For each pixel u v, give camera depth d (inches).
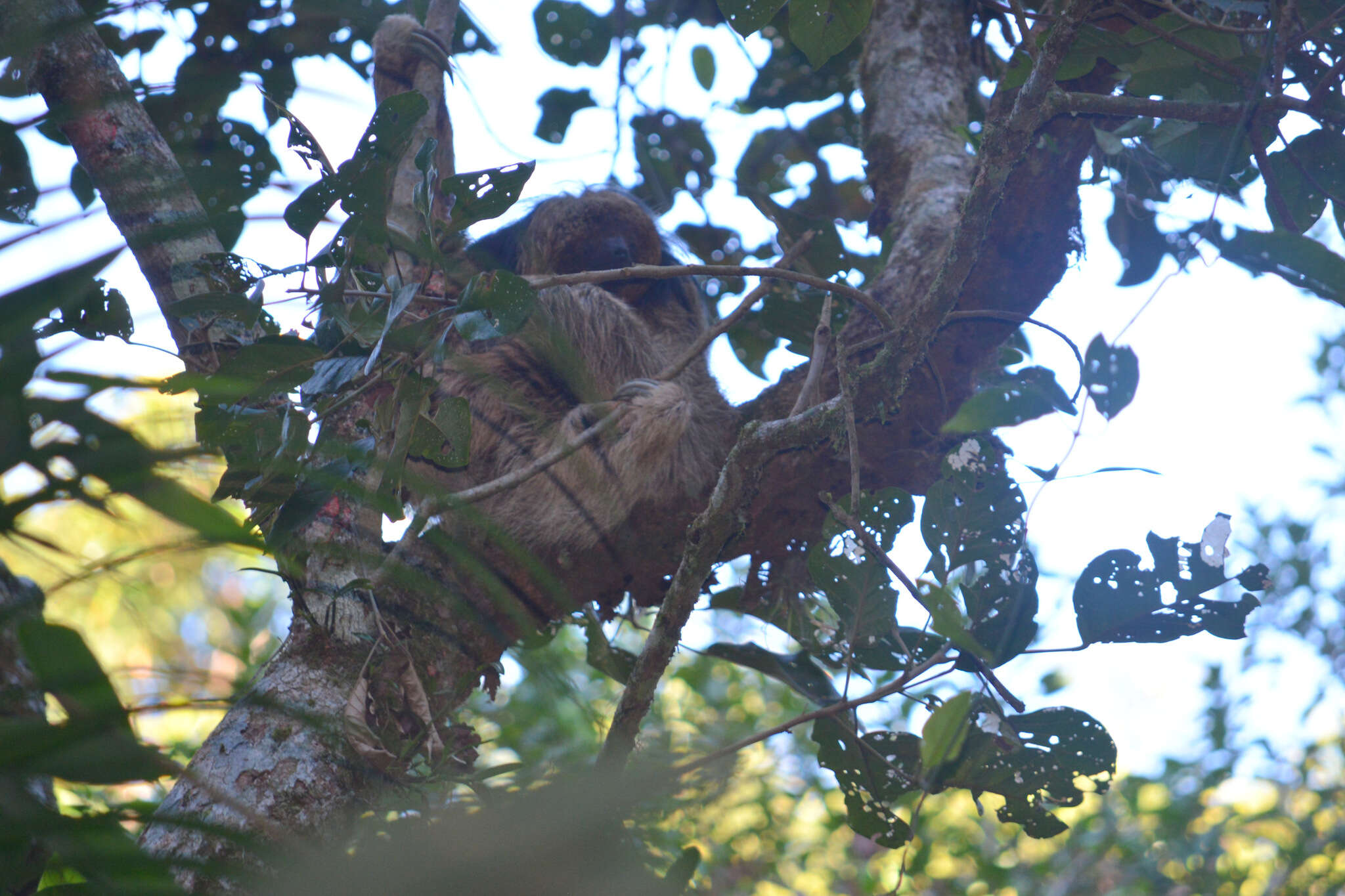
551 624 236.8
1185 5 221.5
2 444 80.7
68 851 78.7
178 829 164.2
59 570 84.4
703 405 307.4
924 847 410.9
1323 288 154.3
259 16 275.0
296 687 183.0
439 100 263.0
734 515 192.7
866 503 191.9
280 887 90.0
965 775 189.3
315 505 150.0
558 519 252.1
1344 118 181.3
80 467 81.0
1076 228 229.1
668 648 187.6
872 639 195.2
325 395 160.4
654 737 116.3
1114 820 417.4
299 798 167.0
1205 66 195.9
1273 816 393.4
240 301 171.5
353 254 167.6
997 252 229.9
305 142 182.9
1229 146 197.2
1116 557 177.3
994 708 184.2
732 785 119.6
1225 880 388.8
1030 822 193.5
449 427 167.9
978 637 179.2
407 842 96.3
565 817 97.5
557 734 218.8
